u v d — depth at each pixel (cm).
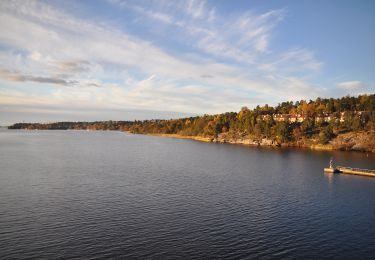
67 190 8156
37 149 19625
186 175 10600
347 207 7088
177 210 6631
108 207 6750
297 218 6300
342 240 5291
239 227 5750
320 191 8588
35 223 5766
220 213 6494
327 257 4712
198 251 4788
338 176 10856
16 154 16438
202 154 17612
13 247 4812
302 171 11825
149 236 5281
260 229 5688
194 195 7856
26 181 9181
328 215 6519
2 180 9281
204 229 5622
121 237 5225
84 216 6166
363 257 4728
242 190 8500
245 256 4669
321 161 14775
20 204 6869
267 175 10869
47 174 10362
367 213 6669
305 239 5303
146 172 11112
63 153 17275
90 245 4916
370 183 9700
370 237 5425
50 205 6825
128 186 8719
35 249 4756
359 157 16475
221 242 5109
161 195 7794
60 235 5259
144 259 4519
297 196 7981
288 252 4834
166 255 4644
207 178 10112
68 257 4538
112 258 4531
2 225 5644
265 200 7544
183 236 5306
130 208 6706
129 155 16712
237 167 12669
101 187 8550
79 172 10875
